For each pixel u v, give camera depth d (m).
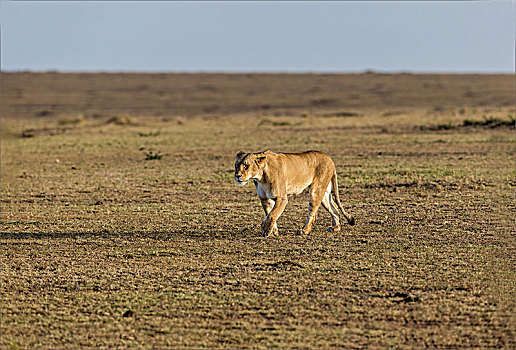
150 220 47.41
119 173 74.00
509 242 38.16
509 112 163.25
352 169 71.44
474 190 55.91
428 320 26.33
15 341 25.25
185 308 28.33
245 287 30.81
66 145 108.75
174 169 76.56
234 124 158.12
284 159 40.34
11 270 34.62
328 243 39.00
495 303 28.06
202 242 39.94
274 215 40.12
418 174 65.56
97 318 27.50
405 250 36.78
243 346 24.27
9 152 99.00
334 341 24.52
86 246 39.72
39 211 52.31
